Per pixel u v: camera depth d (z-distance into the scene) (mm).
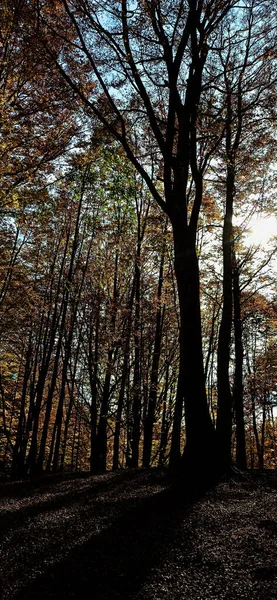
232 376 25250
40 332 24188
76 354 23438
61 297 22734
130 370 22438
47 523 6883
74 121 14164
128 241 21047
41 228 20188
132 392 19484
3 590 4449
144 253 20891
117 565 4906
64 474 16516
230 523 6332
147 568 4785
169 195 10938
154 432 25938
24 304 21250
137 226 21250
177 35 12062
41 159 14258
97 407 23094
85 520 6895
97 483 11641
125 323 20312
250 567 4672
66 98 12828
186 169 11461
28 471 22359
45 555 5391
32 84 13172
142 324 20906
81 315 22328
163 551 5270
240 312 19422
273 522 6270
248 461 42031
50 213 16547
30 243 21812
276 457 34281
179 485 9188
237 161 14352
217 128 12242
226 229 14250
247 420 29141
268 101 12336
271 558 4879
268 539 5516
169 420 24219
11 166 12969
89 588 4375
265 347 26609
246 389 22266
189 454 10039
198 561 4930
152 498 8195
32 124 13836
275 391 23141
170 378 24531
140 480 10836
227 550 5211
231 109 13273
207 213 18156
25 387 24188
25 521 7133
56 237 23141
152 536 5832
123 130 11148
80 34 10562
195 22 10711
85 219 20656
